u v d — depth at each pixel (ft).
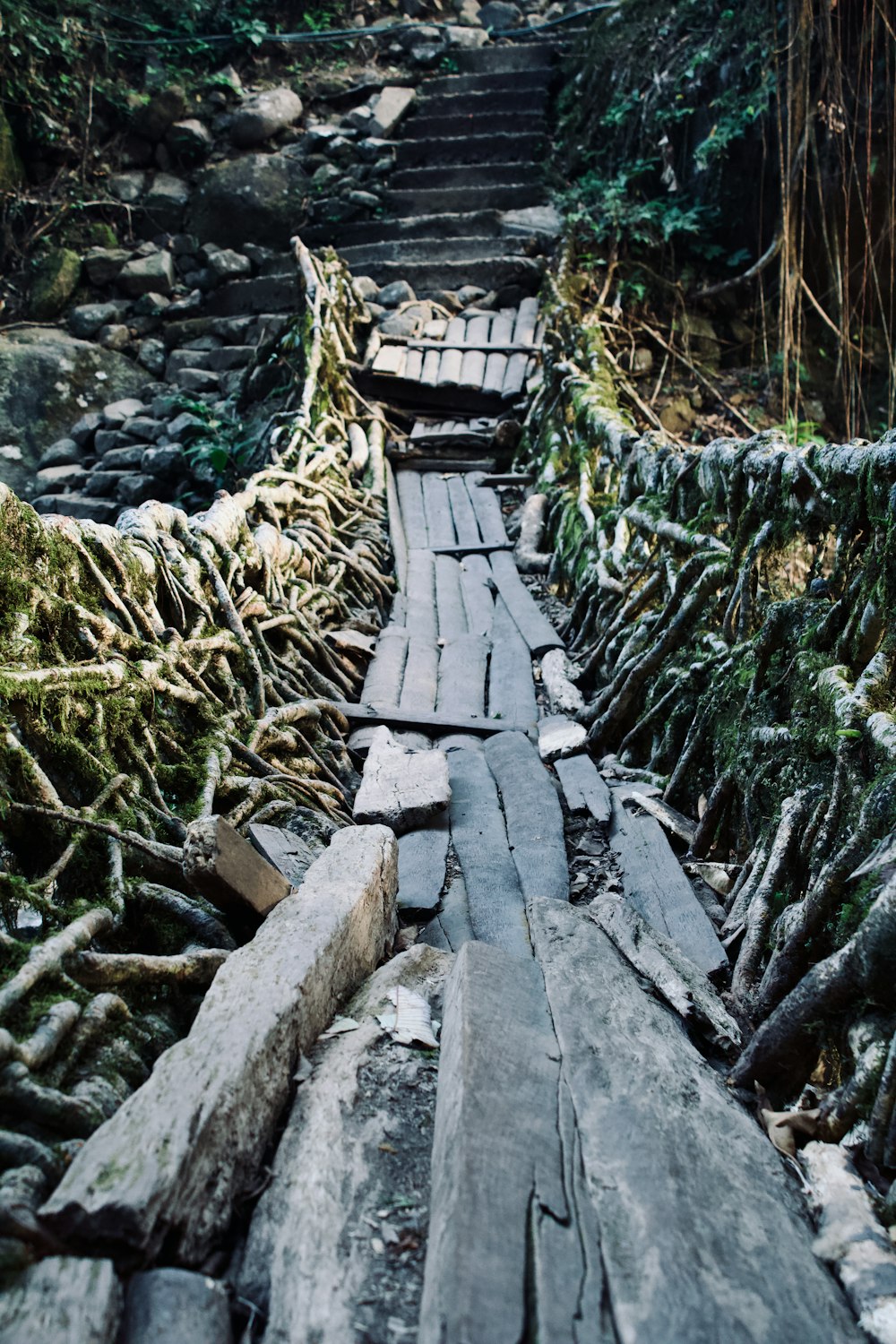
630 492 16.87
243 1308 5.41
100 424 28.81
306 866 9.39
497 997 7.34
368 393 27.22
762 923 8.73
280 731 11.70
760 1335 5.11
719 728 11.27
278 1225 5.77
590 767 12.88
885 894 6.68
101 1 37.32
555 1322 4.96
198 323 31.68
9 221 33.09
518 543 20.84
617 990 7.91
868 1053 6.70
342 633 15.87
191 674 10.74
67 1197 5.14
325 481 20.42
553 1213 5.59
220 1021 6.56
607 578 15.92
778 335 29.53
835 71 25.57
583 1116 6.47
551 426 23.16
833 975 7.00
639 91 32.50
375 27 40.40
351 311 28.76
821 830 8.45
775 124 28.63
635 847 10.94
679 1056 7.34
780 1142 6.86
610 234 30.32
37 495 27.45
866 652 9.07
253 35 38.17
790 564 12.35
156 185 35.14
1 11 32.99
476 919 9.68
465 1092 6.18
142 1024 7.02
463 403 26.99
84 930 7.15
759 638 10.49
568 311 27.30
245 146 36.78
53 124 34.09
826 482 10.06
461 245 32.32
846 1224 6.04
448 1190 5.61
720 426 27.73
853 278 28.53
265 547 14.65
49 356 29.81
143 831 8.57
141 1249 5.16
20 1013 6.41
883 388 28.53
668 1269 5.32
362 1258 5.60
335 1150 6.24
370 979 8.17
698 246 30.19
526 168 34.60
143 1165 5.35
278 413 24.16
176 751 9.97
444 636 17.47
